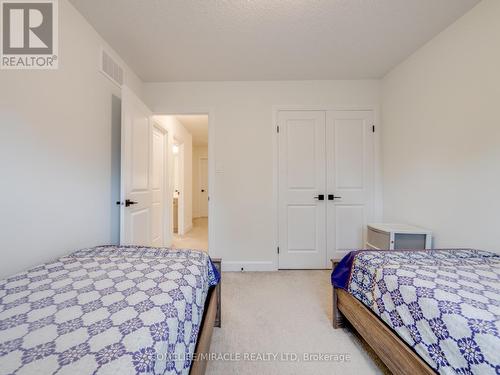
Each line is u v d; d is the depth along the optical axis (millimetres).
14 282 973
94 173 1847
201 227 5930
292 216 2873
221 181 2846
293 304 1990
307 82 2832
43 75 1388
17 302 806
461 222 1780
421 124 2176
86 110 1754
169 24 1820
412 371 947
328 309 1911
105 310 761
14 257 1212
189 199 5566
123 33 1917
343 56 2312
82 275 1052
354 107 2830
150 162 2598
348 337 1560
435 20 1793
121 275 1054
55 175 1466
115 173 2139
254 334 1583
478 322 772
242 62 2408
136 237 2236
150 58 2305
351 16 1746
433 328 880
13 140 1218
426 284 1029
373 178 2854
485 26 1583
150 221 2584
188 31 1907
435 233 2023
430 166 2074
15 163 1225
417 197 2240
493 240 1556
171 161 3932
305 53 2252
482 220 1624
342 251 2873
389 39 2037
